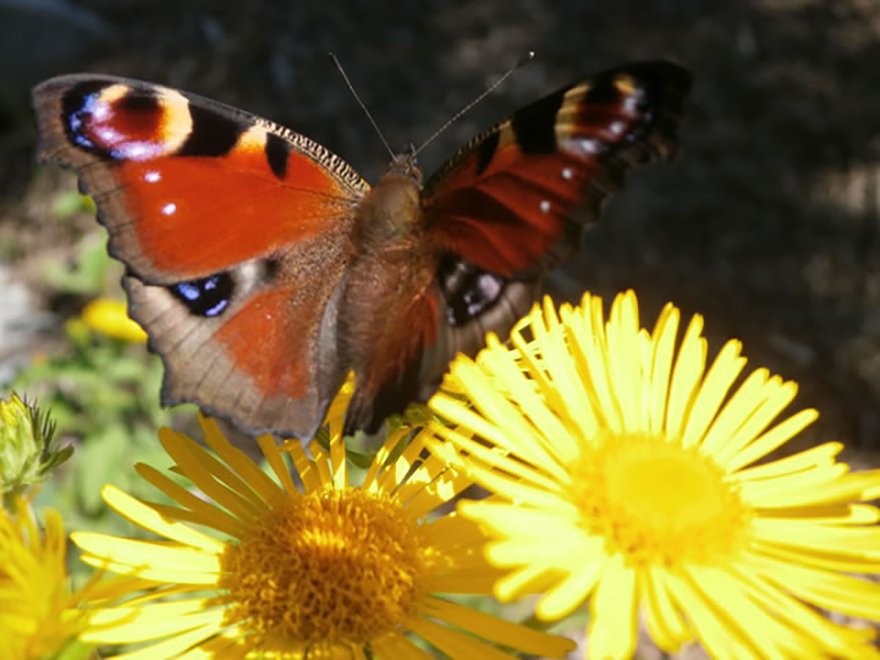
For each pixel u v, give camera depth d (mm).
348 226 171
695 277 472
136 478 278
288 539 160
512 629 154
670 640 141
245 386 166
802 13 638
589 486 152
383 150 542
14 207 551
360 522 161
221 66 612
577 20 628
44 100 165
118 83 167
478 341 162
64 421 315
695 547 151
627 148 156
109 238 165
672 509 151
